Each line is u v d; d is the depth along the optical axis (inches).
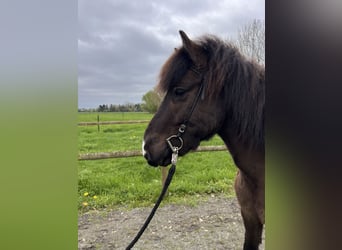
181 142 54.4
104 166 179.2
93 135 243.4
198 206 131.5
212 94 53.0
